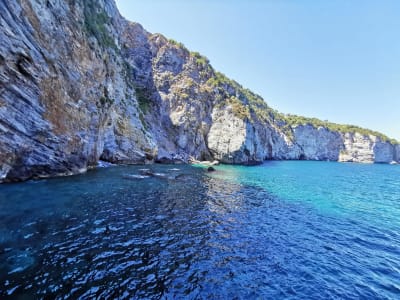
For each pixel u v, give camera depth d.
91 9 33.09
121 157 39.97
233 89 90.38
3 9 15.47
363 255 11.88
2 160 17.33
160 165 44.72
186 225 14.11
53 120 21.33
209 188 26.02
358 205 23.44
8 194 15.66
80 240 10.63
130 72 59.22
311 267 10.29
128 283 7.95
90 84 27.98
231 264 9.97
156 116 61.31
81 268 8.48
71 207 14.77
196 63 77.62
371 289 8.84
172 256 10.17
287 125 127.06
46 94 20.20
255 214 17.77
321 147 131.50
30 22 17.95
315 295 8.27
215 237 12.73
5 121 16.94
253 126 68.25
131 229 12.61
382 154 134.75
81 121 26.03
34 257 8.79
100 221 13.17
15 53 16.61
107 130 36.16
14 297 6.64
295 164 81.62
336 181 41.84
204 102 67.94
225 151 61.84
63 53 22.55
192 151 61.94
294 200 23.70
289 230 14.88
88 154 28.64
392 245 13.36
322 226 16.16
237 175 39.38
